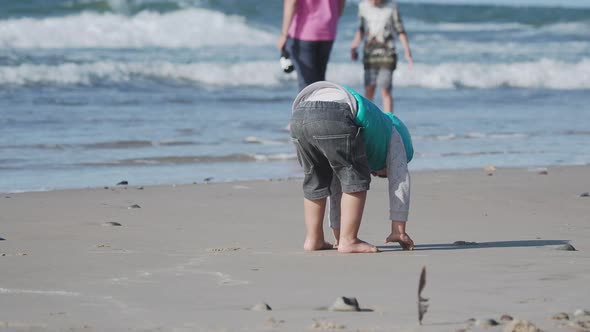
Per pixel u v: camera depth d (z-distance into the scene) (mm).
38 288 7246
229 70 36812
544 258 8703
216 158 18609
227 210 12391
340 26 58531
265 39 50938
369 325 5930
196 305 6613
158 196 13719
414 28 70250
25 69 32531
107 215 11852
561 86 40906
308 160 9156
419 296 5875
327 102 8914
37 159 17859
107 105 27469
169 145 20219
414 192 14203
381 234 10523
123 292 7094
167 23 50094
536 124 25844
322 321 5988
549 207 12883
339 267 8219
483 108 30281
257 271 8008
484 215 12102
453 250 9250
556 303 6676
